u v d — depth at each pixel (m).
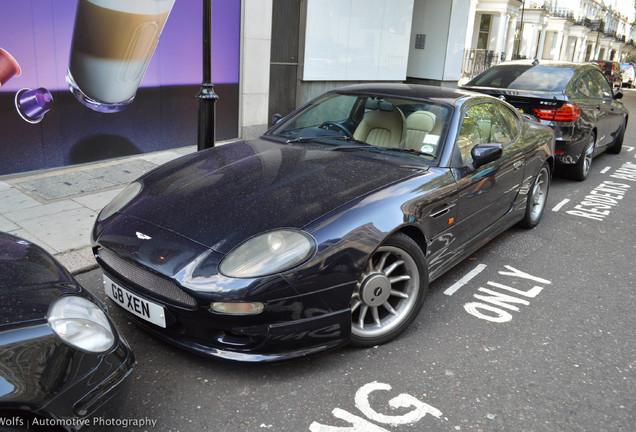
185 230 2.61
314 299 2.50
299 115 4.19
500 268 4.23
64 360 1.70
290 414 2.37
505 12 30.44
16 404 1.54
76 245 4.08
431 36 13.34
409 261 2.97
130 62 6.44
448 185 3.27
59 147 6.05
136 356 2.77
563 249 4.74
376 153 3.52
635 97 27.86
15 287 1.80
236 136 8.51
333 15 9.83
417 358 2.88
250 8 7.93
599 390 2.69
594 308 3.62
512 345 3.08
